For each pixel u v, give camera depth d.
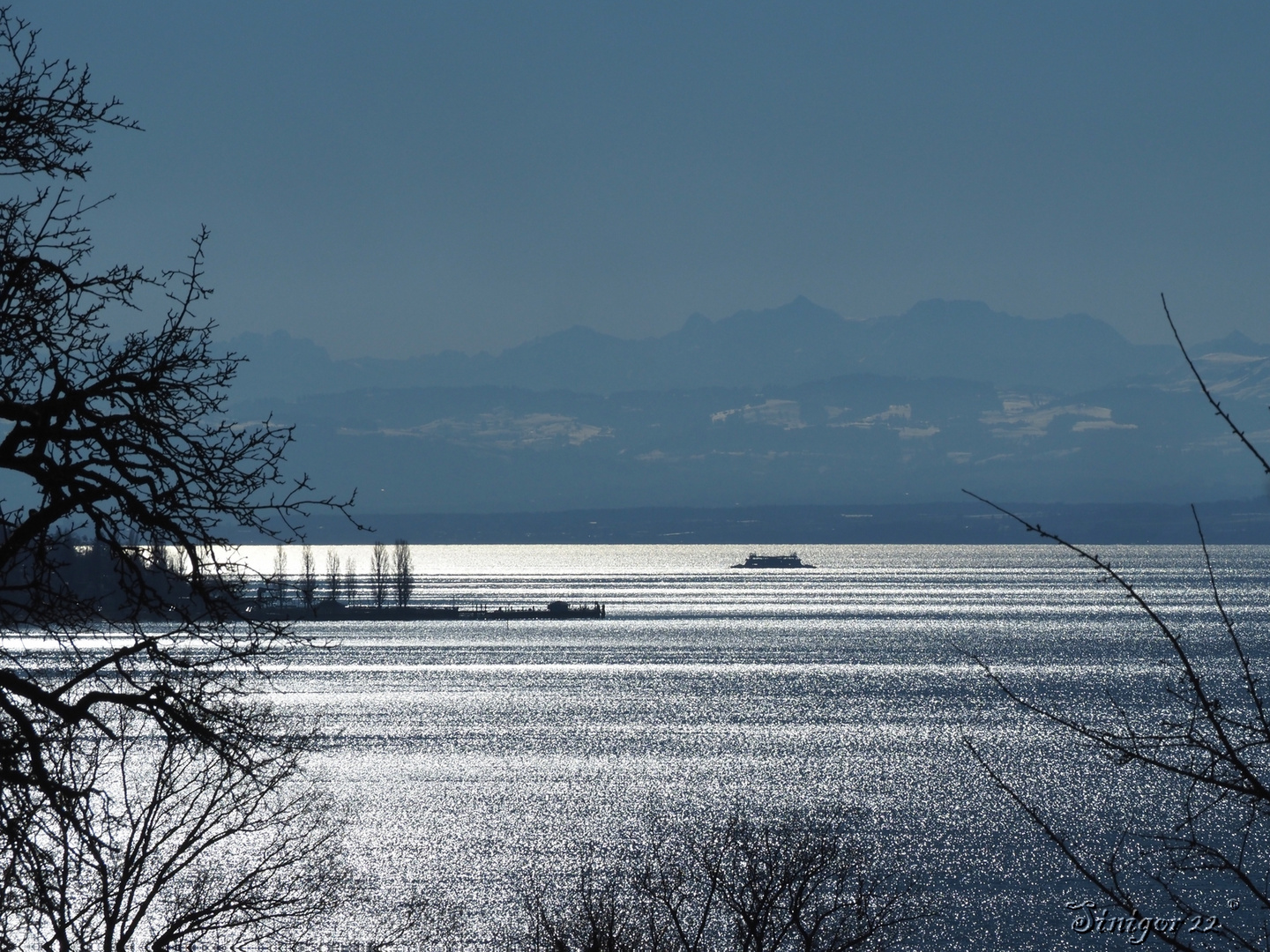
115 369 48.81
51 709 45.44
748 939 98.31
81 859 50.28
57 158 48.88
